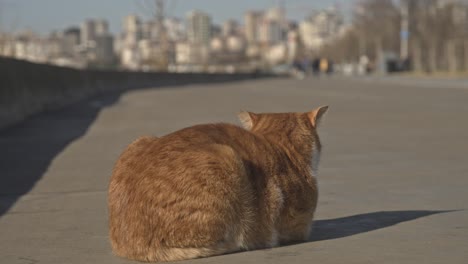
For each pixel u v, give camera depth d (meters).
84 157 13.11
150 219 5.54
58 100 27.77
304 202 6.20
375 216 7.68
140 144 5.90
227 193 5.60
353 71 100.31
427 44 85.69
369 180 10.12
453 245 6.29
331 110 23.00
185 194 5.49
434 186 9.58
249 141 5.98
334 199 8.74
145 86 48.81
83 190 9.79
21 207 8.70
